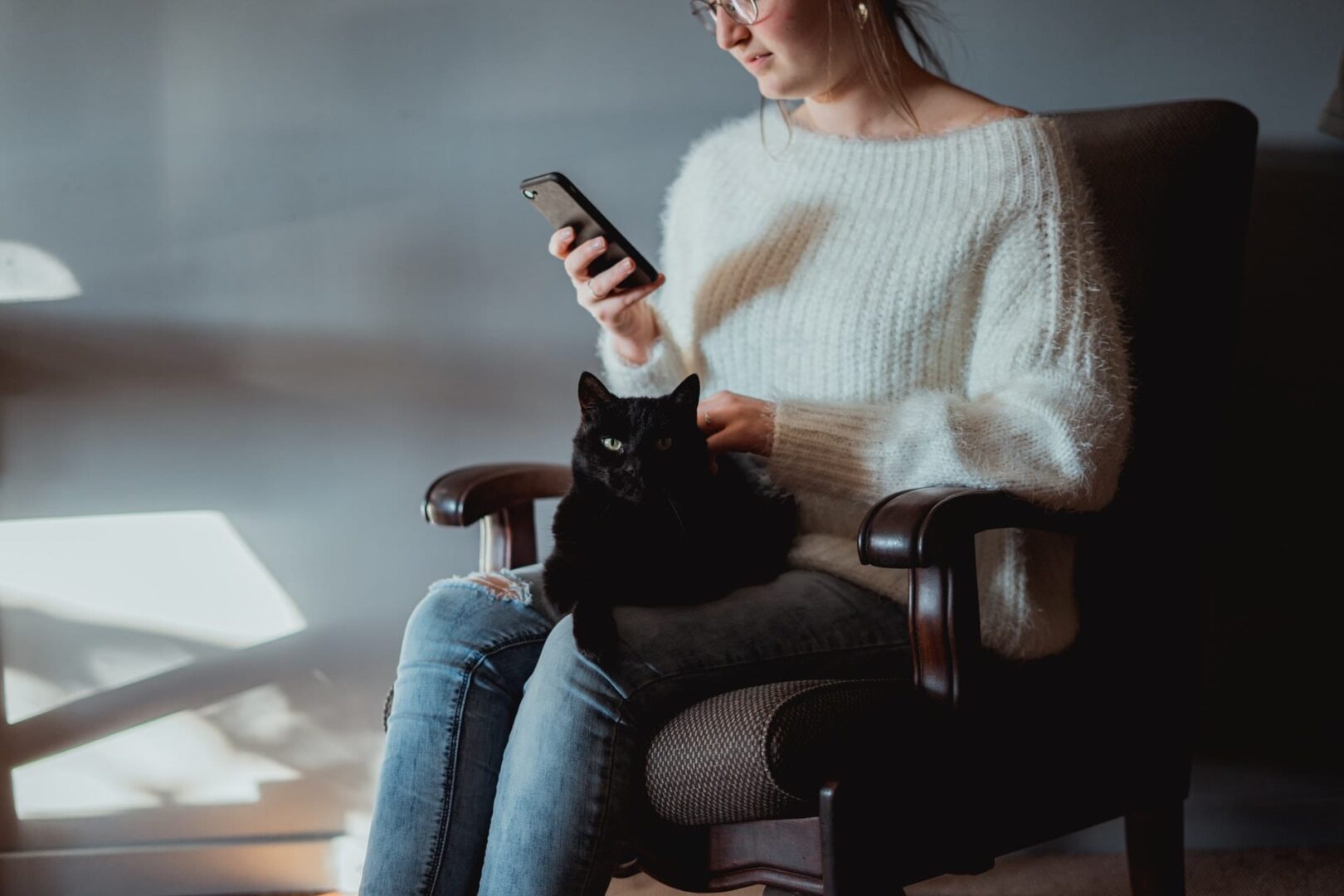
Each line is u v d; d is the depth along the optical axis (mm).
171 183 1649
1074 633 1195
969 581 953
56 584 1694
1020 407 1096
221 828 1740
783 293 1293
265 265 1669
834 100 1333
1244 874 1599
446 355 1696
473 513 1309
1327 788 1703
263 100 1646
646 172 1675
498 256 1682
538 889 932
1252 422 1664
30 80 1625
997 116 1271
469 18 1645
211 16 1630
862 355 1233
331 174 1662
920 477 1084
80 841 1732
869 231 1260
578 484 1171
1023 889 1600
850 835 880
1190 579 1271
